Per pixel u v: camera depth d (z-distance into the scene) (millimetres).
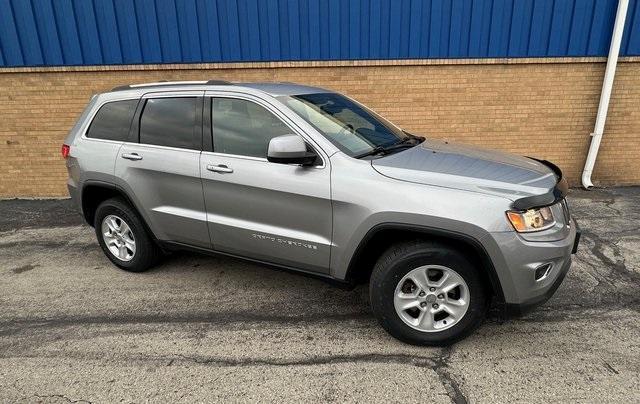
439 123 6984
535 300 2756
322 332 3217
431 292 2879
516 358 2857
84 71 6715
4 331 3307
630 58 6648
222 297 3764
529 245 2631
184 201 3637
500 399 2506
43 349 3068
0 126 6941
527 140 7062
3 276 4297
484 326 3217
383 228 2809
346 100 4031
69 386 2686
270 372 2781
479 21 6531
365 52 6652
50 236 5430
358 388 2621
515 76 6770
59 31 6547
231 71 6750
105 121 4074
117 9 6477
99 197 4352
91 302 3723
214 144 3473
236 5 6473
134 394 2605
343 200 2908
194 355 2973
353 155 3070
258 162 3246
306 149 3016
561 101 6879
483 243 2627
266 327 3299
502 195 2686
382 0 6441
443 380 2670
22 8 6434
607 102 6668
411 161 3061
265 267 3480
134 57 6664
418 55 6664
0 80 6727
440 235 2699
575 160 7113
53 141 7023
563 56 6660
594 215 5676
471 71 6750
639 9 6449
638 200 6328
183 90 3656
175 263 4457
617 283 3832
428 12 6496
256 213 3295
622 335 3082
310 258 3168
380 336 3148
